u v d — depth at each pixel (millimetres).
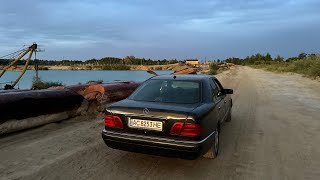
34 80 23969
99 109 8500
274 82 21562
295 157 4684
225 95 5996
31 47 24297
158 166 4207
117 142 3906
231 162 4422
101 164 4258
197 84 4605
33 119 6293
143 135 3762
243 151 4980
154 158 4539
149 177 3807
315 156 4734
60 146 5121
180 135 3562
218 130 4859
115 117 3965
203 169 4121
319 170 4113
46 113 6625
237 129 6645
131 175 3863
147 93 4527
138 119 3803
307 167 4234
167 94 4398
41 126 6602
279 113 8734
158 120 3678
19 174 3832
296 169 4156
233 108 9703
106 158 4523
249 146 5281
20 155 4594
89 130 6379
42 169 4020
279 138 5859
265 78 26969
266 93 14203
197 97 4289
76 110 7645
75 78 43312
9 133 5898
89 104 8297
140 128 3777
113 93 9898
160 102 4168
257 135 6102
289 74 33500
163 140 3607
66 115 7309
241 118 7977
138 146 3768
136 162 4355
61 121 7234
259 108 9688
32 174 3840
